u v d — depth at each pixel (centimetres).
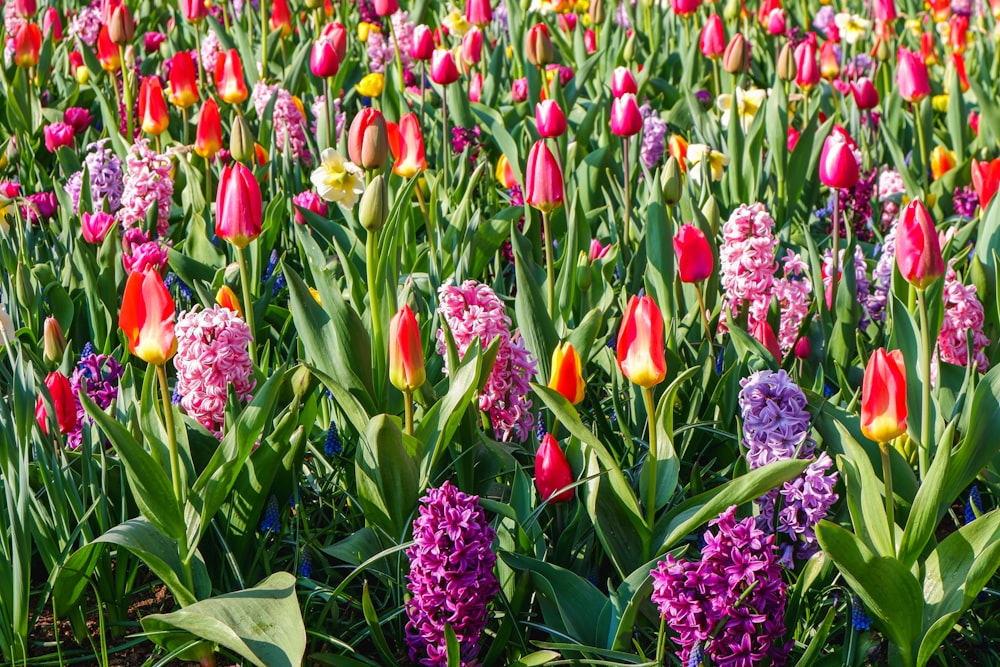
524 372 330
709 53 707
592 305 443
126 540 275
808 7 1181
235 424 283
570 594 285
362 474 296
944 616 255
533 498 309
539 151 374
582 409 382
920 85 607
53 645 312
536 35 657
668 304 405
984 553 250
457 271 437
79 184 550
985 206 486
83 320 464
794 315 387
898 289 358
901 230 273
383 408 348
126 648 311
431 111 741
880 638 288
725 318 386
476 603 263
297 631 255
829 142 391
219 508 305
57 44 936
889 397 249
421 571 261
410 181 352
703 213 418
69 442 344
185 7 787
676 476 289
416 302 397
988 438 276
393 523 301
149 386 297
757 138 574
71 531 319
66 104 782
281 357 443
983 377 277
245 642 255
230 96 598
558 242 539
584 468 309
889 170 704
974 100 824
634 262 463
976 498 313
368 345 336
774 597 252
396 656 303
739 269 372
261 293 473
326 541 337
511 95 833
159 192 505
